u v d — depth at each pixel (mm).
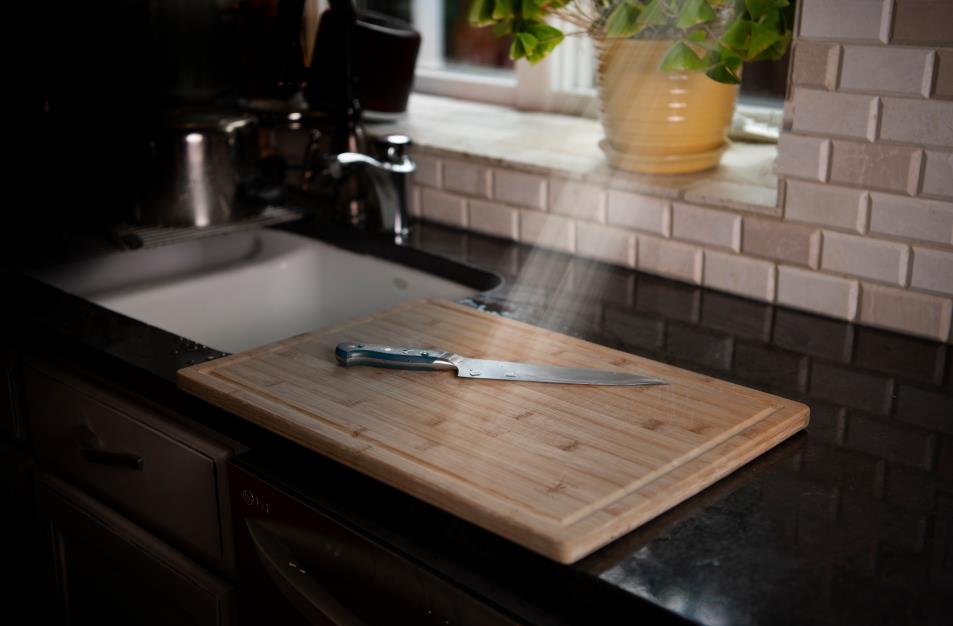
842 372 1191
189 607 1260
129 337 1291
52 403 1406
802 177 1308
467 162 1688
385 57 1850
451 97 2154
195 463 1174
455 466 924
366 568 965
